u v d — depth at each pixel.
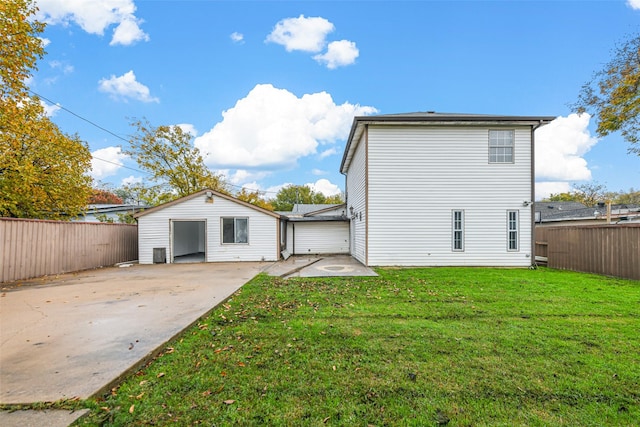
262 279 8.50
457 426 2.15
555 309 5.15
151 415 2.23
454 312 5.02
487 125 11.24
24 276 9.06
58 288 7.32
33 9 10.84
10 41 10.05
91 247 11.90
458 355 3.32
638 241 8.05
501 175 11.33
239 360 3.20
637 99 11.78
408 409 2.34
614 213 18.12
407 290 6.85
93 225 12.03
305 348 3.52
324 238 17.80
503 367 3.03
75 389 2.49
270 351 3.44
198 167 24.09
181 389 2.61
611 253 8.80
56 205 13.99
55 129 13.75
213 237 13.98
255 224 14.18
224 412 2.28
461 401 2.46
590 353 3.35
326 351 3.44
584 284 7.45
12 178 11.79
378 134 11.34
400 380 2.78
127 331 3.96
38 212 13.33
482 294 6.38
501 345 3.58
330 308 5.31
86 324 4.29
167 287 7.36
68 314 4.84
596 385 2.68
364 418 2.23
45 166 13.34
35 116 12.43
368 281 8.09
